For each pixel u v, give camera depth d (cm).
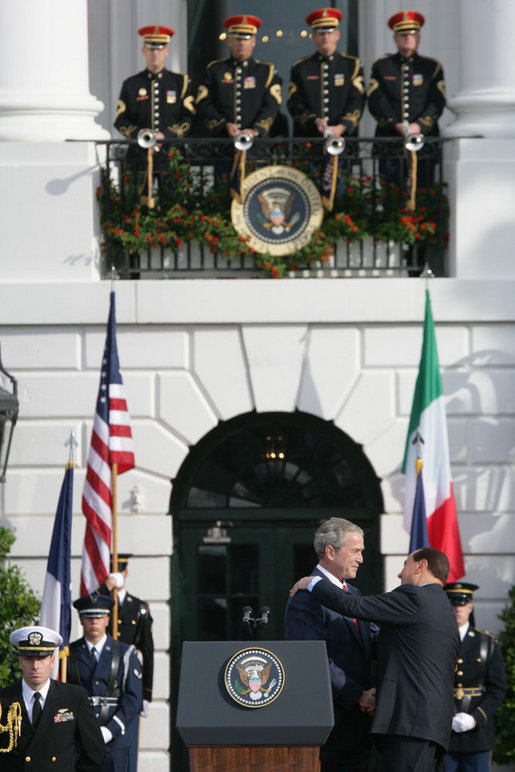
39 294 4272
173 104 4444
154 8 4900
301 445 4466
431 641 2630
